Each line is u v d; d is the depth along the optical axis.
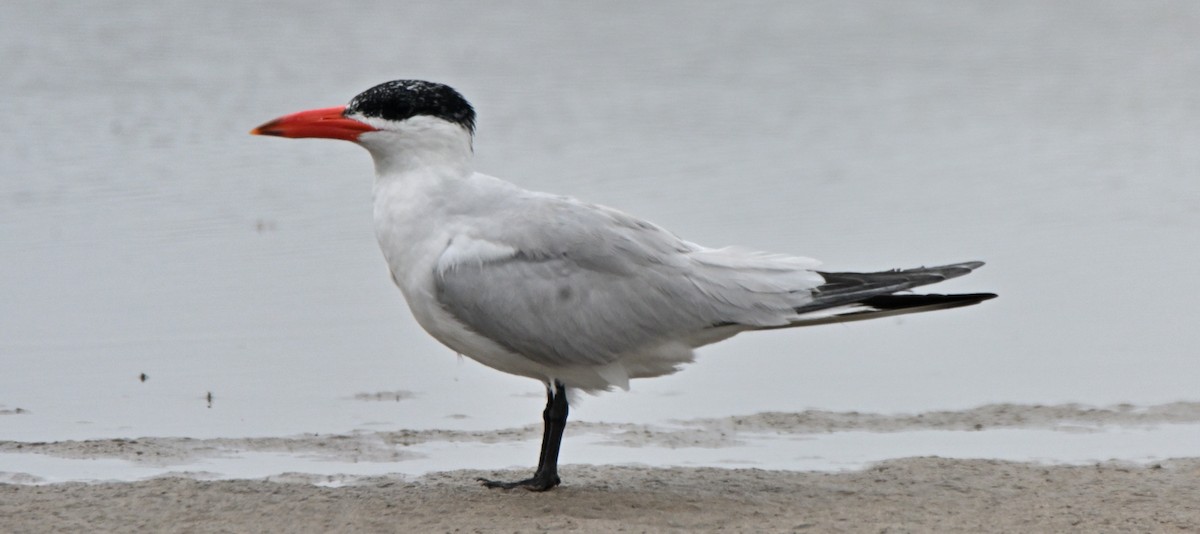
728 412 13.10
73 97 24.52
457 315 9.96
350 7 31.42
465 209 10.06
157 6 30.16
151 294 16.03
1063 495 10.45
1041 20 34.94
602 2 33.62
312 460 11.59
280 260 17.33
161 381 13.61
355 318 15.55
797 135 24.62
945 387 13.78
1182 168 22.62
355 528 9.53
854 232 18.86
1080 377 14.02
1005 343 15.11
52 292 16.02
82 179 20.36
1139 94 28.17
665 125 24.81
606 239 9.94
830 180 21.64
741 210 19.78
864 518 9.81
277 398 13.24
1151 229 19.30
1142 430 12.47
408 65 27.97
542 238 9.89
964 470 11.16
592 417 12.95
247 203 19.61
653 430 12.55
